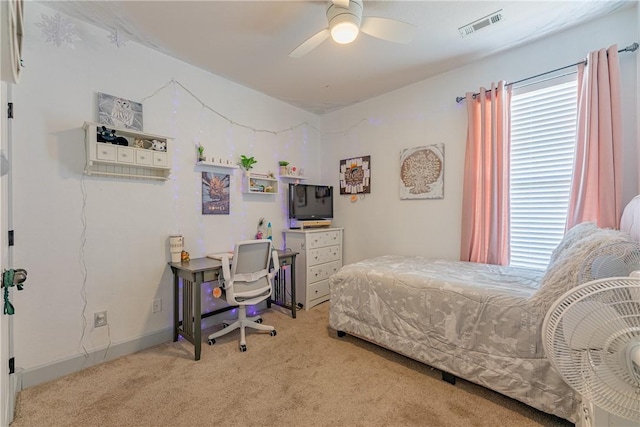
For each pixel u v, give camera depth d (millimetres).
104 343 2145
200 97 2758
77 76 2029
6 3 725
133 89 2311
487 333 1658
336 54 2523
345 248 3812
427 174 3035
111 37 2182
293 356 2170
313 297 3324
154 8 1921
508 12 1983
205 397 1698
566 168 2264
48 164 1904
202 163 2695
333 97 3484
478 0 1860
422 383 1823
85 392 1749
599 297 808
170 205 2531
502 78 2535
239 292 2363
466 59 2625
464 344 1744
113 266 2199
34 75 1854
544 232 2373
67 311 1981
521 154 2479
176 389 1774
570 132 2236
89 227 2084
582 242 1401
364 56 2555
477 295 1726
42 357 1875
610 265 1213
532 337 1496
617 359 774
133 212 2307
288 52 2479
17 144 1782
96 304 2113
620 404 788
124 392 1748
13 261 1766
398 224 3303
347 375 1914
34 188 1850
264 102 3365
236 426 1471
